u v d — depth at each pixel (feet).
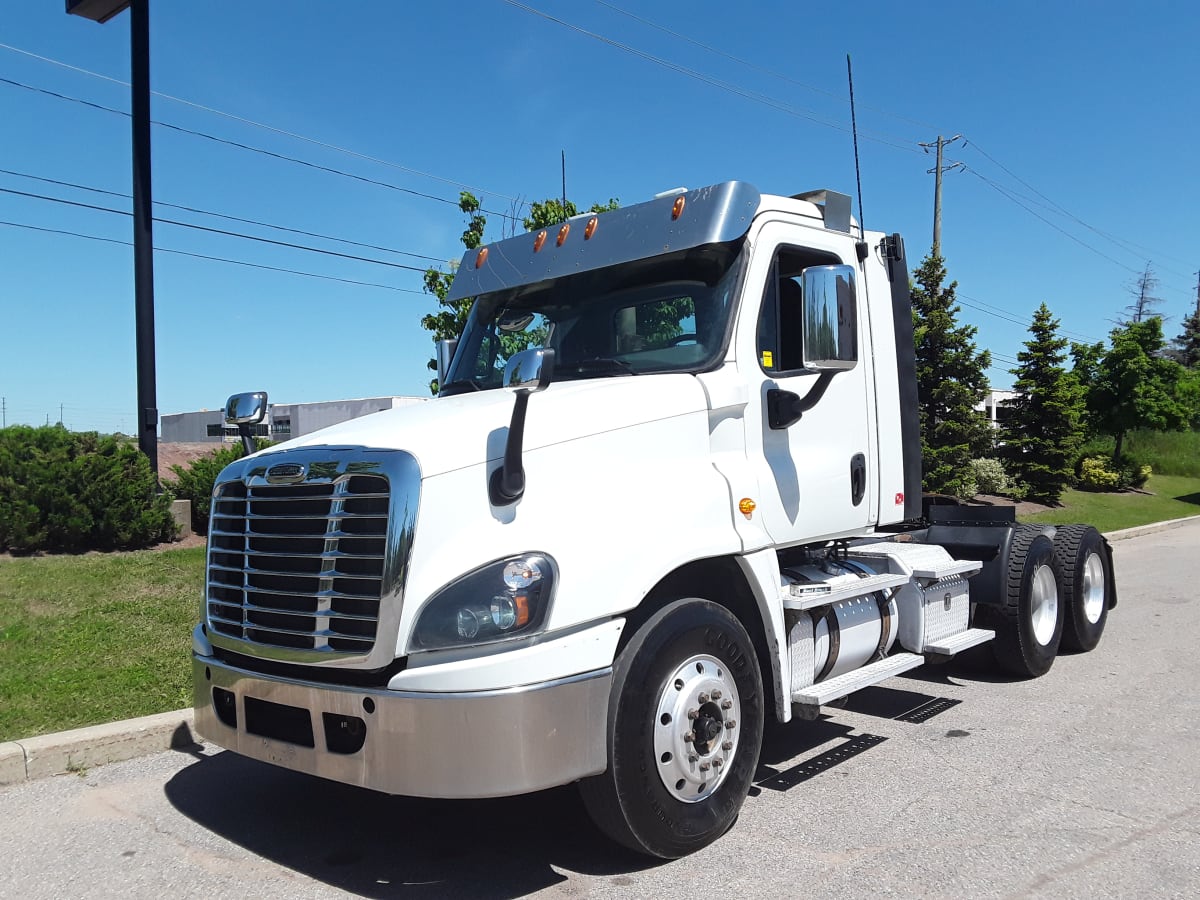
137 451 37.58
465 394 16.46
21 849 14.28
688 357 15.37
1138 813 15.17
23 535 33.19
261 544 13.16
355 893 12.67
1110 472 100.37
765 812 15.31
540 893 12.55
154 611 27.43
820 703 15.42
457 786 11.18
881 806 15.53
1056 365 83.10
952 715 20.99
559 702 11.67
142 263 38.86
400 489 11.70
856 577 18.42
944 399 69.82
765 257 15.96
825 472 16.74
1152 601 36.42
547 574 11.89
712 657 13.79
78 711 19.36
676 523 13.53
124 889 12.94
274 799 16.20
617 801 12.48
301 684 12.26
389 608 11.55
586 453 13.00
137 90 38.75
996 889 12.57
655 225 16.02
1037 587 23.90
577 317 16.80
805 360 13.96
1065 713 21.02
